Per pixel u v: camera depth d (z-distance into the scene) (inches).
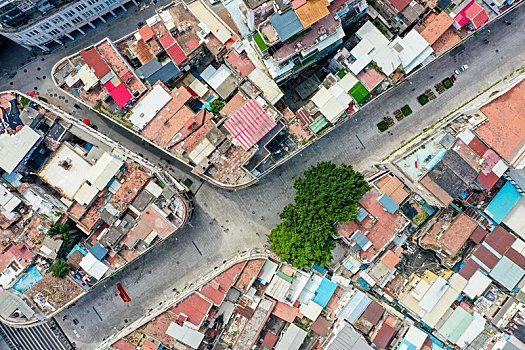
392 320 2618.1
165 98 2586.1
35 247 2556.6
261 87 2551.7
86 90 2576.3
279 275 2605.8
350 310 2586.1
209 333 2650.1
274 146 2605.8
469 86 2800.2
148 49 2650.1
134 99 2581.2
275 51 2406.5
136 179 2554.1
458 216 2610.7
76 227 2736.2
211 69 2719.0
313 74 2765.7
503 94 2449.6
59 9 2524.6
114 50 2578.7
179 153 2576.3
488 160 2444.6
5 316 2476.6
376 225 2598.4
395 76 2527.1
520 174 2551.7
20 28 2513.5
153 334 2561.5
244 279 2596.0
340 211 2476.6
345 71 2541.8
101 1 2632.9
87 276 2578.7
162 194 2554.1
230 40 2620.6
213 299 2573.8
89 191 2534.5
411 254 2773.1
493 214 2645.2
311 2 2301.9
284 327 2667.3
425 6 2534.5
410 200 2635.3
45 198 2576.3
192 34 2618.1
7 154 2509.8
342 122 2677.2
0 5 2279.8
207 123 2586.1
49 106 2667.3
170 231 2539.4
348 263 2672.2
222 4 2795.3
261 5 2301.9
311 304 2620.6
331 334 2608.3
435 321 2593.5
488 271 2630.4
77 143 2709.2
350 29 2726.4
